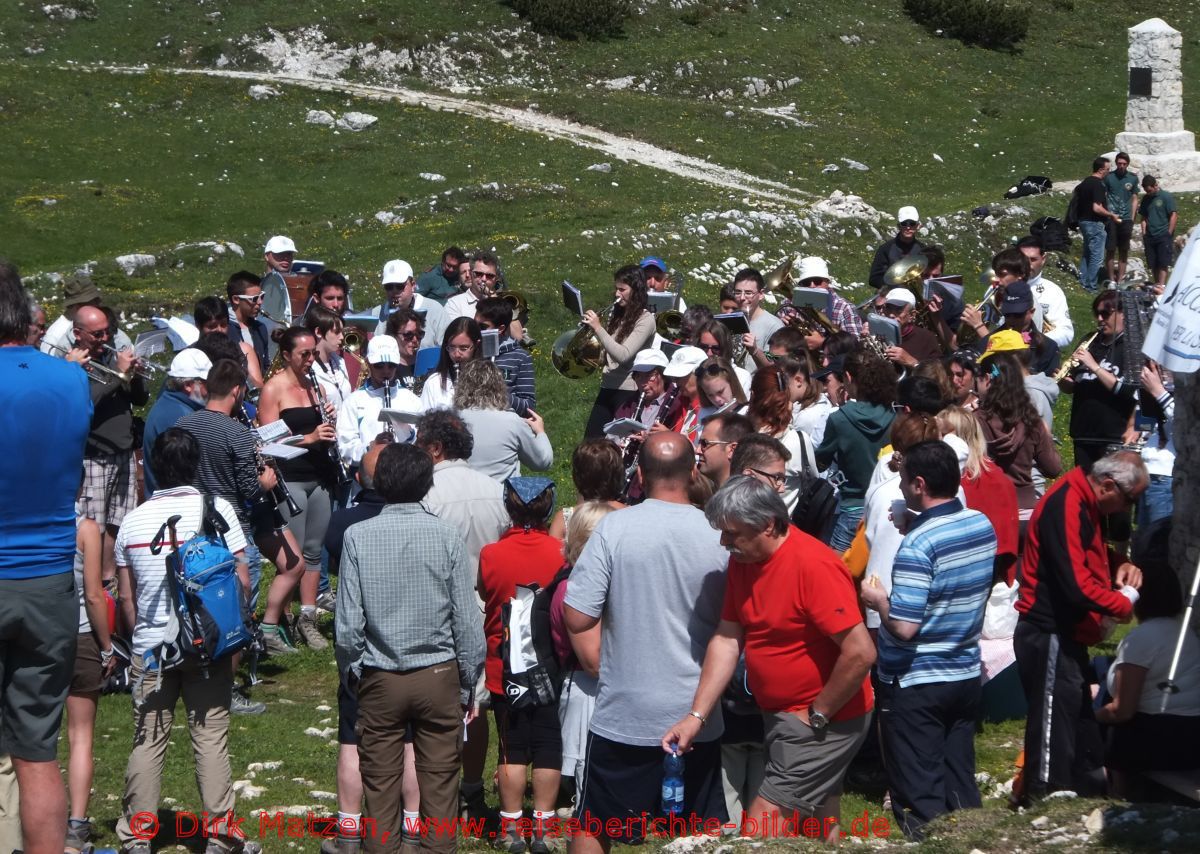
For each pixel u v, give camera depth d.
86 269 35.91
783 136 56.72
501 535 10.95
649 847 8.75
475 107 57.06
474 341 14.35
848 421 12.34
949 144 59.16
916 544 9.34
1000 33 72.44
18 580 7.45
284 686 14.24
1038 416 12.94
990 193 51.28
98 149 48.62
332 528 11.18
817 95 64.06
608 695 8.71
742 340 16.33
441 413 11.20
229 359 13.41
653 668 8.62
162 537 9.72
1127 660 9.48
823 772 8.59
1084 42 74.00
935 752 9.41
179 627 9.54
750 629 8.52
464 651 9.48
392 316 16.34
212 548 9.76
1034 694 9.89
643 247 35.31
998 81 68.31
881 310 18.61
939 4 73.31
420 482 9.47
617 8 69.62
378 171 48.41
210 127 51.94
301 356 15.16
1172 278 8.97
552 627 9.66
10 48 59.81
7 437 7.32
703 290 33.38
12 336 7.57
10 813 8.60
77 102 53.00
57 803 7.81
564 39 67.81
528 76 64.56
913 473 9.44
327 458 15.21
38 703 7.71
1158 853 7.83
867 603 9.53
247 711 13.23
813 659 8.42
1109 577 9.95
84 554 9.92
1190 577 9.94
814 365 16.78
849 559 10.97
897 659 9.53
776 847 8.30
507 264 33.41
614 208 41.94
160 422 13.36
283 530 14.56
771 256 36.66
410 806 10.16
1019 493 12.82
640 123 56.03
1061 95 66.75
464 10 68.62
